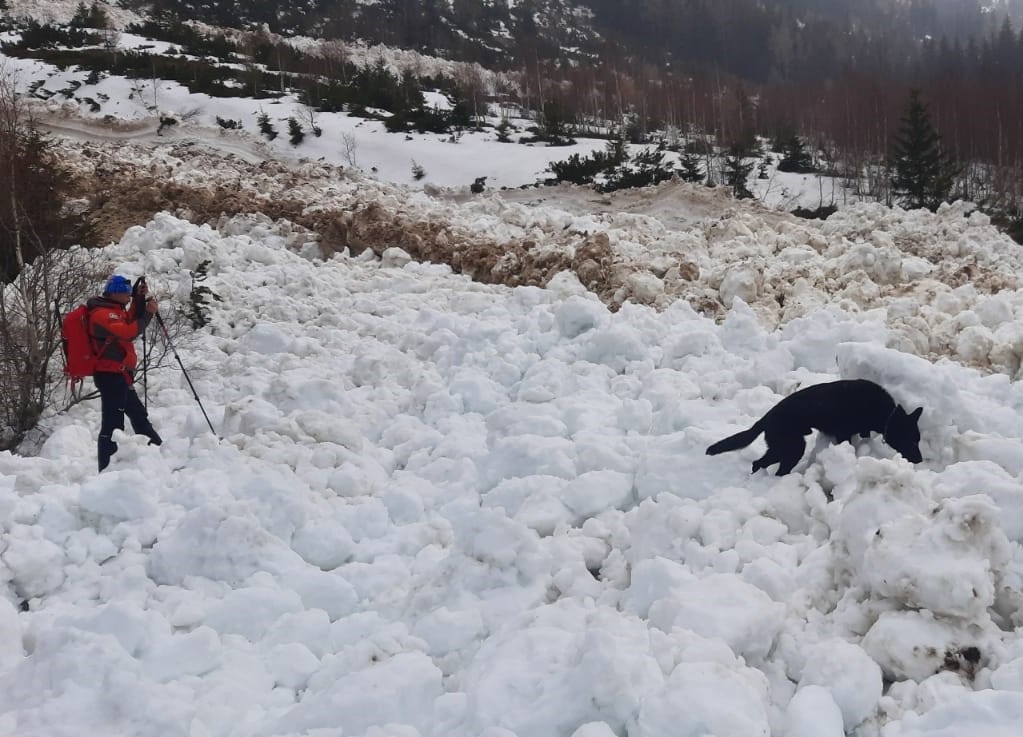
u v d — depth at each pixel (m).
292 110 41.84
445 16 108.56
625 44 111.88
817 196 34.59
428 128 40.94
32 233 10.09
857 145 40.00
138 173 23.47
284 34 90.06
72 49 54.03
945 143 42.97
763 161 40.56
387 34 96.56
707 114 54.88
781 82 93.38
